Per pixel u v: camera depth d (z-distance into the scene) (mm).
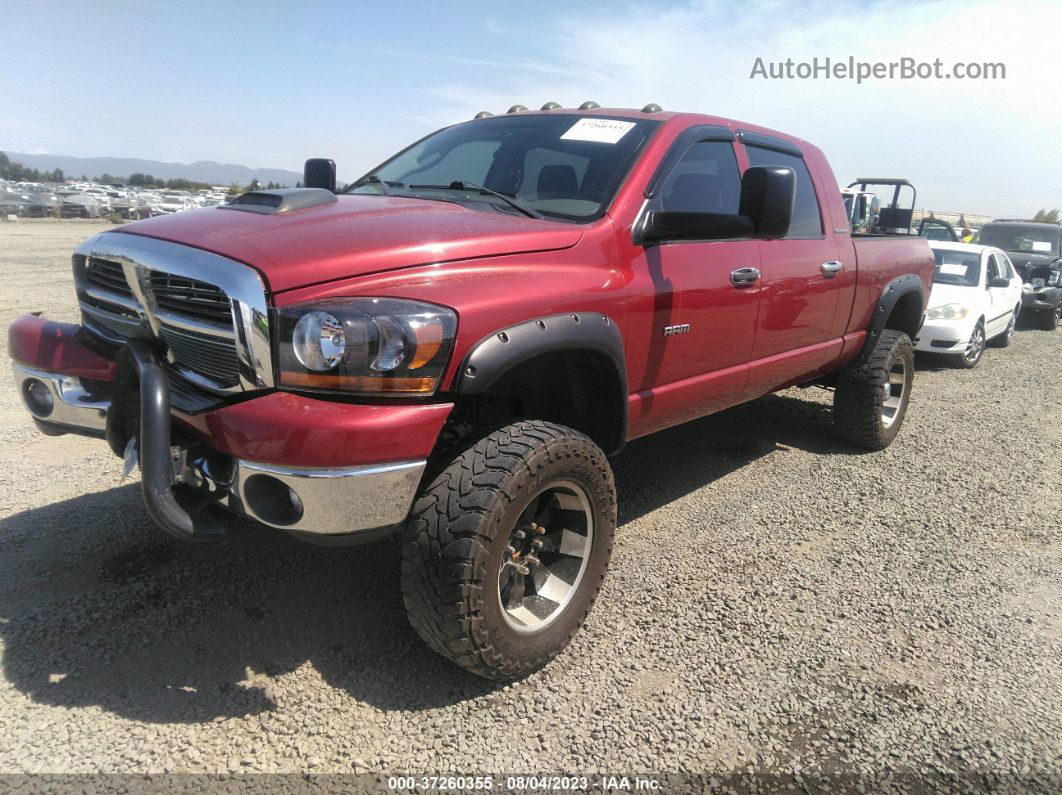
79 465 4367
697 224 3018
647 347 3162
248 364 2203
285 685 2564
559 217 3070
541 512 2791
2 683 2479
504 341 2402
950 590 3457
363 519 2207
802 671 2799
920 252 5598
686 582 3416
